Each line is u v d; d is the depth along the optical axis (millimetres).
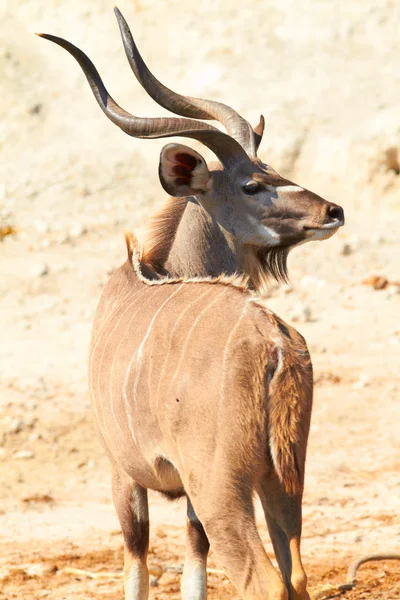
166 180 17906
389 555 21172
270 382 14094
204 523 14219
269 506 14453
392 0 67125
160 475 15852
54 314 43344
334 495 27125
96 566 23203
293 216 18156
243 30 66312
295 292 44969
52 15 69812
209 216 18422
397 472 28406
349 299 44000
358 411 33188
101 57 66812
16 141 63812
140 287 17281
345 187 55500
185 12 68312
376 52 64125
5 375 37219
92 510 27516
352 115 58344
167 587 21562
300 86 61375
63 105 65812
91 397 17469
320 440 31234
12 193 58281
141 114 62250
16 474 30250
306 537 24172
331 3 67375
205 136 17859
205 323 14836
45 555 24094
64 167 61125
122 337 16344
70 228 53281
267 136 57562
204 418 14266
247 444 14016
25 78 67750
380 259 48656
